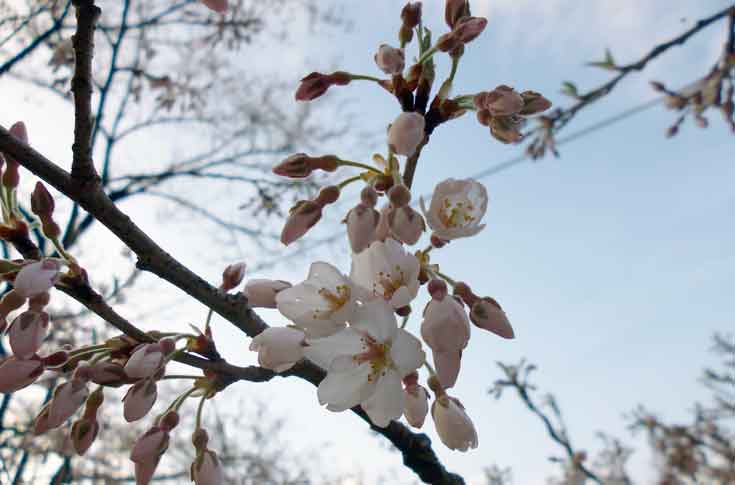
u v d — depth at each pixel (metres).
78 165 0.16
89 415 0.17
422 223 0.16
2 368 0.16
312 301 0.16
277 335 0.16
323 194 0.17
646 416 0.62
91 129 0.15
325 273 0.16
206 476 0.17
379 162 0.18
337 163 0.18
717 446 0.59
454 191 0.17
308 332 0.15
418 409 0.17
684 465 0.58
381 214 0.16
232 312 0.18
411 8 0.18
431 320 0.15
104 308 0.17
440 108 0.17
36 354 0.17
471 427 0.17
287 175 0.17
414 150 0.16
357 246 0.16
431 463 0.20
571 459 0.40
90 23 0.15
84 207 0.16
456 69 0.17
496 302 0.16
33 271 0.16
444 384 0.15
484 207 0.17
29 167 0.15
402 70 0.17
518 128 0.17
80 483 0.62
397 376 0.15
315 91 0.18
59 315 0.58
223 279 0.20
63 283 0.17
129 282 0.62
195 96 0.77
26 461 0.44
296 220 0.17
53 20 0.54
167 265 0.17
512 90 0.17
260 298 0.17
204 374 0.18
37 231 0.50
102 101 0.58
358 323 0.15
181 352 0.18
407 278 0.16
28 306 0.17
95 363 0.17
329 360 0.16
